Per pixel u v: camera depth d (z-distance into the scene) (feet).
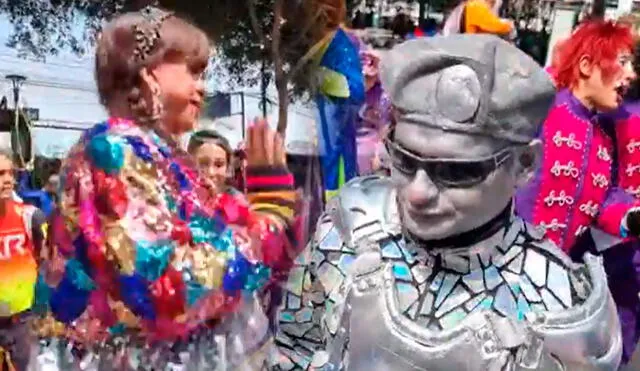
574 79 8.67
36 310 6.26
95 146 5.90
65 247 5.97
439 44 4.08
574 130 8.54
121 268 5.78
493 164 4.09
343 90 9.14
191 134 7.79
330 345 4.58
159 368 6.10
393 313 4.28
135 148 5.92
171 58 6.19
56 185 6.34
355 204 4.86
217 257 6.07
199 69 6.42
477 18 11.30
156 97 6.17
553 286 4.38
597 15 13.98
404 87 4.09
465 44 4.06
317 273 4.91
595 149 8.68
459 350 4.16
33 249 8.54
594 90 8.60
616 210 8.80
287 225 7.48
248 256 6.26
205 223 6.15
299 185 8.66
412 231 4.31
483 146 4.05
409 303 4.40
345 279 4.57
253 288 6.31
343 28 9.50
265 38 8.97
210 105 8.60
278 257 6.64
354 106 9.21
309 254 5.03
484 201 4.17
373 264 4.48
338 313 4.52
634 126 8.89
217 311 6.12
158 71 6.16
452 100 3.98
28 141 8.73
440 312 4.34
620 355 4.47
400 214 4.60
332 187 8.90
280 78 9.02
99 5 8.33
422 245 4.39
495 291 4.35
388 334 4.25
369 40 12.53
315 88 9.15
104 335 6.04
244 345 6.37
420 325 4.31
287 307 5.10
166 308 5.89
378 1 13.67
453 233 4.25
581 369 4.24
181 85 6.26
